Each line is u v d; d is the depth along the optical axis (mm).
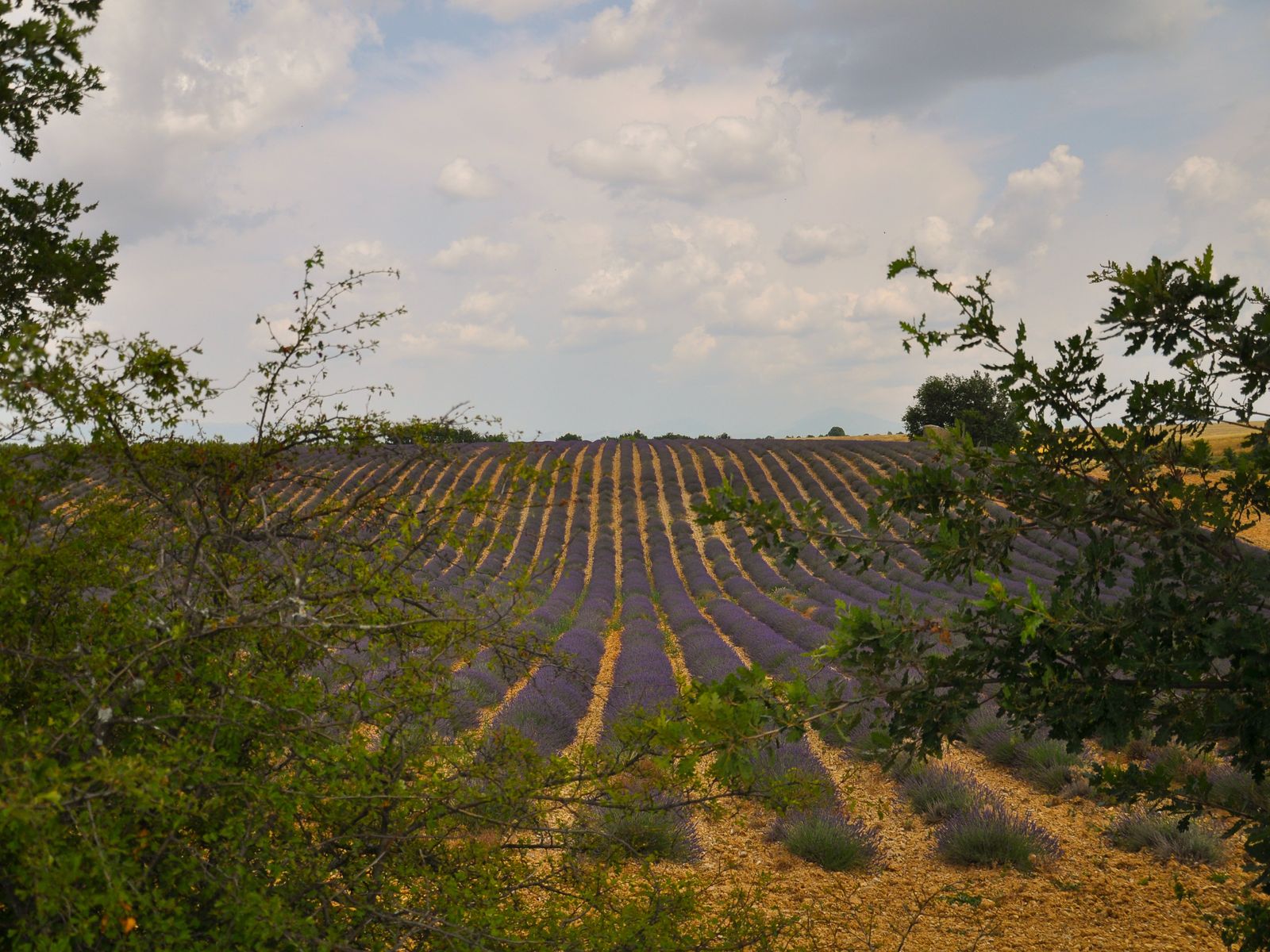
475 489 3037
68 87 3883
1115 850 7219
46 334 2871
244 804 2652
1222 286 2943
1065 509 3182
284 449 3072
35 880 2084
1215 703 2918
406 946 3133
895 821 7969
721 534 34250
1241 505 3090
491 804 3047
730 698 2975
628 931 3205
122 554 2771
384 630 2873
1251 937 3518
